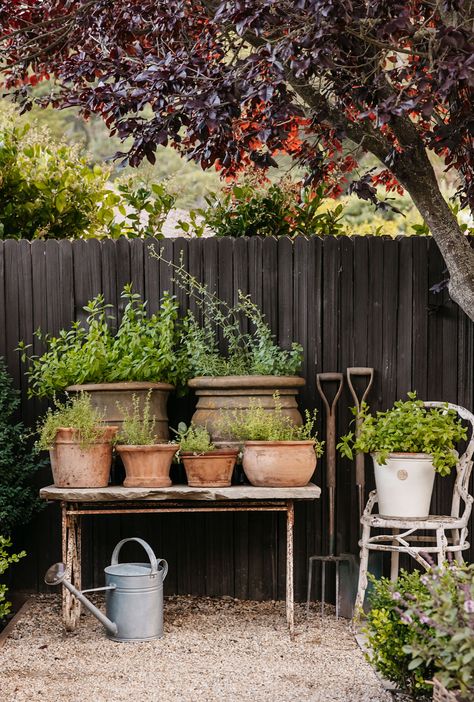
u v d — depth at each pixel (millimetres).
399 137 4664
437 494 5281
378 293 5348
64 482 4551
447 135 4520
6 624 4988
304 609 5082
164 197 6016
